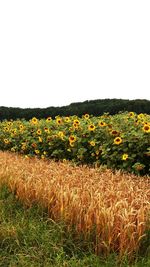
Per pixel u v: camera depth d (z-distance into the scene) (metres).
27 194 9.07
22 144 17.58
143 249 6.58
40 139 15.87
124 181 9.04
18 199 9.35
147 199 7.68
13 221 7.86
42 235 7.09
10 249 6.88
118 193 7.77
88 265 6.23
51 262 6.50
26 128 17.89
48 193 8.43
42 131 16.66
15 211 8.64
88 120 15.84
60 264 6.29
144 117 14.56
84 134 13.70
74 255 6.70
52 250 6.74
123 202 7.04
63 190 8.16
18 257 6.61
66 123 16.12
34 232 7.29
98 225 6.80
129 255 6.38
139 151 11.74
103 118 15.70
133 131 12.02
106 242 6.63
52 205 8.21
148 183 9.59
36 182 9.12
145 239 6.61
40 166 11.47
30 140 17.02
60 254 6.48
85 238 6.93
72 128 14.87
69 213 7.42
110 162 12.25
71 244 6.93
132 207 6.96
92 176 10.02
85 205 7.34
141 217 6.68
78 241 6.98
